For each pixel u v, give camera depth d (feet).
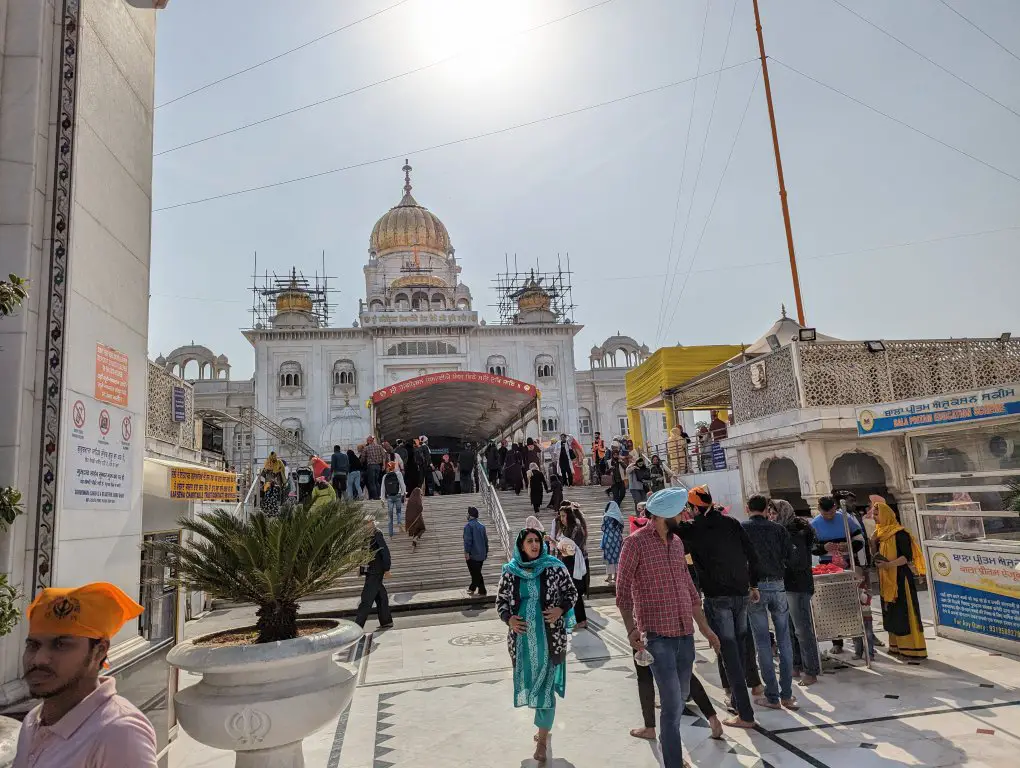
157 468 24.32
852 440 37.78
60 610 6.95
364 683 22.34
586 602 36.65
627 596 14.47
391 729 17.60
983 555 22.61
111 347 15.12
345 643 13.19
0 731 8.62
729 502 45.91
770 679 17.69
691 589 14.97
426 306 153.28
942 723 15.83
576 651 25.20
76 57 13.91
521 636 15.34
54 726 6.76
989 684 18.47
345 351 134.72
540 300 144.77
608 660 23.65
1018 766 13.42
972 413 22.22
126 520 15.58
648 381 68.08
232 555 13.30
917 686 18.66
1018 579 21.26
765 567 18.03
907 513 37.24
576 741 16.19
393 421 88.84
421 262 169.07
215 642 13.69
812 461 36.94
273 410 130.11
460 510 59.11
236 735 11.83
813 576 20.77
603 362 164.76
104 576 14.32
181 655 12.47
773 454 40.57
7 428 12.10
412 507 49.11
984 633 22.58
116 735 6.64
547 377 137.08
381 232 171.83
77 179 13.74
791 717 16.85
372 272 168.35
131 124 16.81
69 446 13.05
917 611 21.45
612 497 58.65
